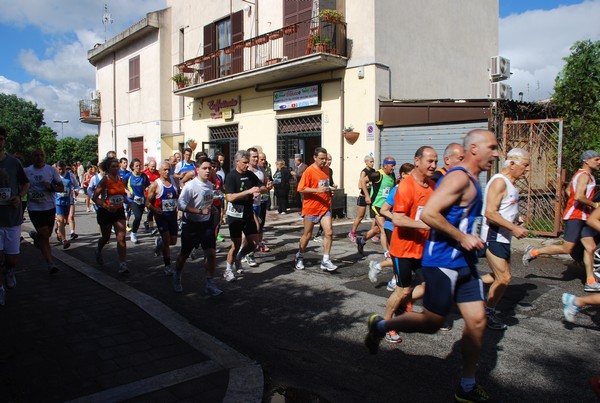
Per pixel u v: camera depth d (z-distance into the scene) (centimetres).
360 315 532
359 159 1384
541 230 1044
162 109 2230
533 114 1223
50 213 703
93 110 2756
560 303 576
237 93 1786
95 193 714
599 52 1095
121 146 2586
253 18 1695
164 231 709
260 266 782
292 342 458
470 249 302
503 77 1725
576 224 628
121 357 401
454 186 313
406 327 347
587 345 445
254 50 1688
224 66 1819
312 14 1473
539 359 414
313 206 723
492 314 489
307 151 1611
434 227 314
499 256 473
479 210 335
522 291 629
